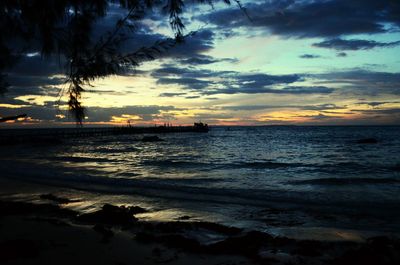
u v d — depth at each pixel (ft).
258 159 100.12
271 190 46.11
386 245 21.89
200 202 38.52
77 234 22.66
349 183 52.75
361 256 19.45
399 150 129.18
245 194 43.19
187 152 132.67
